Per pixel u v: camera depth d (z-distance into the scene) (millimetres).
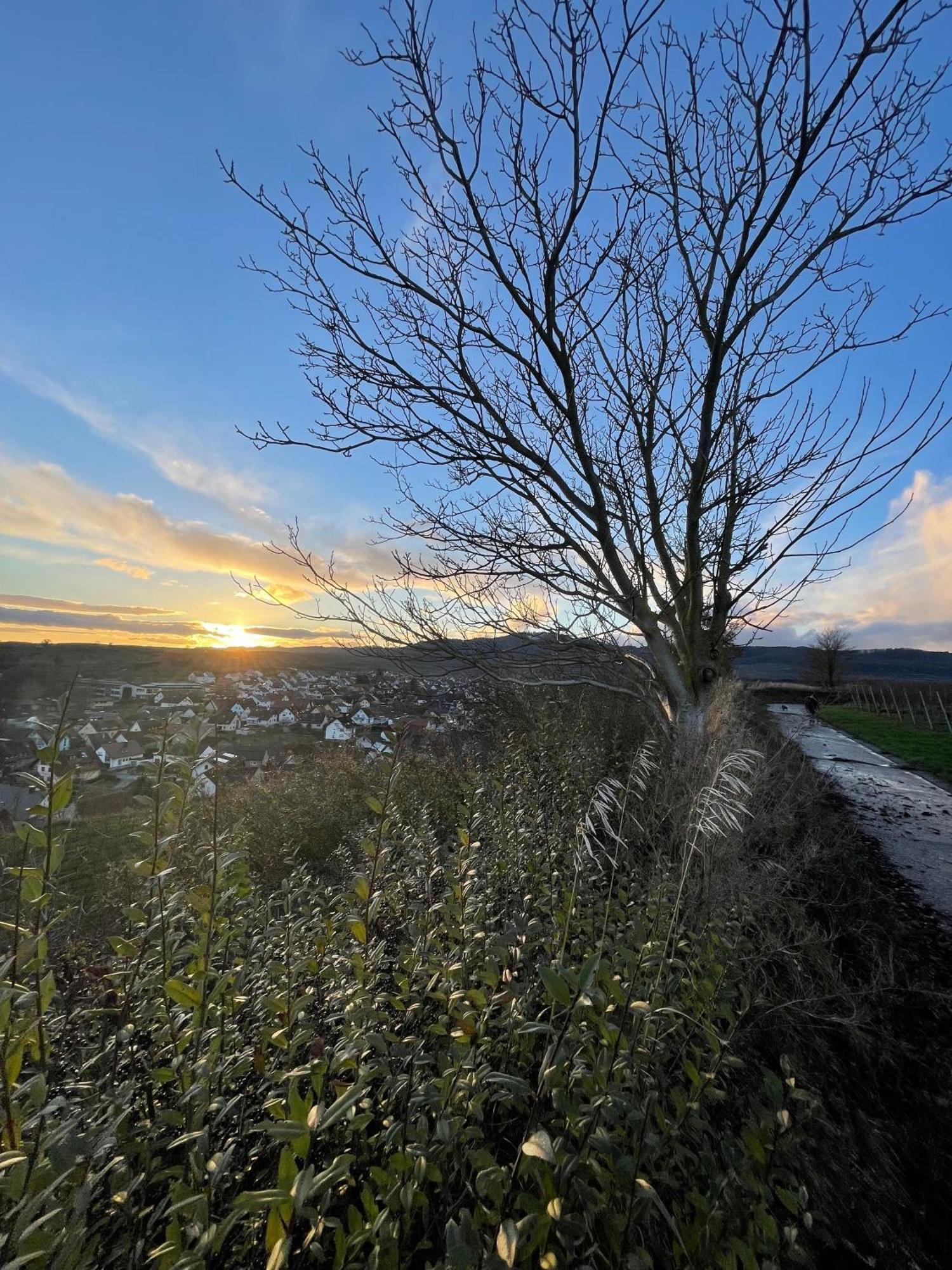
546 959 2537
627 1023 1911
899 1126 2570
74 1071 1786
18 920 1290
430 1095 1438
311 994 1793
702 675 6270
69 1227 1049
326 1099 1694
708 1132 1908
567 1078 1537
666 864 3463
